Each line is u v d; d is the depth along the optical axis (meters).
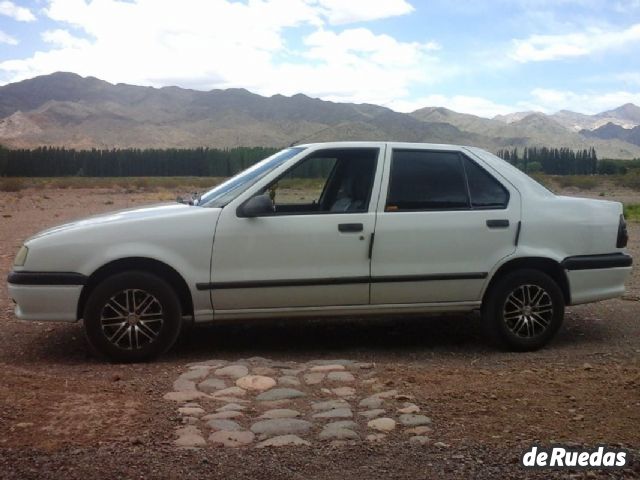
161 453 3.99
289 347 6.93
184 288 6.30
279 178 6.51
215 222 6.22
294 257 6.29
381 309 6.52
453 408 4.76
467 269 6.57
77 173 141.62
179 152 148.62
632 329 7.61
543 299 6.73
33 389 5.04
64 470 3.74
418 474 3.78
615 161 142.75
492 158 6.90
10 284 6.14
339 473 3.78
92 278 6.17
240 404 4.82
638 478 3.76
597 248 6.89
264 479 3.69
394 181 6.56
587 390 5.15
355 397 5.01
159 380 5.48
